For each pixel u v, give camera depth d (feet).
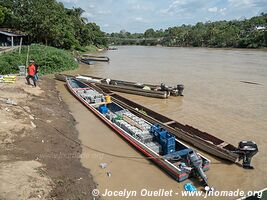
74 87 75.46
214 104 62.85
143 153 37.68
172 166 32.17
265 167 35.04
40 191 25.13
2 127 35.63
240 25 363.76
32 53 107.14
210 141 39.29
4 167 27.32
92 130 46.06
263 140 42.75
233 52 226.17
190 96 70.54
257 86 82.17
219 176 33.01
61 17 173.37
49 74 100.07
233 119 52.42
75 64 122.11
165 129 41.65
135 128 42.11
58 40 160.97
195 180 32.12
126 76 101.09
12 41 132.46
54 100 59.52
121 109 52.31
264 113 55.88
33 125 39.34
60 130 42.50
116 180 31.96
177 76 100.99
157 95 68.49
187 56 193.67
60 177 29.09
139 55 208.33
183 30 426.92
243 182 31.89
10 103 45.75
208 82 88.94
